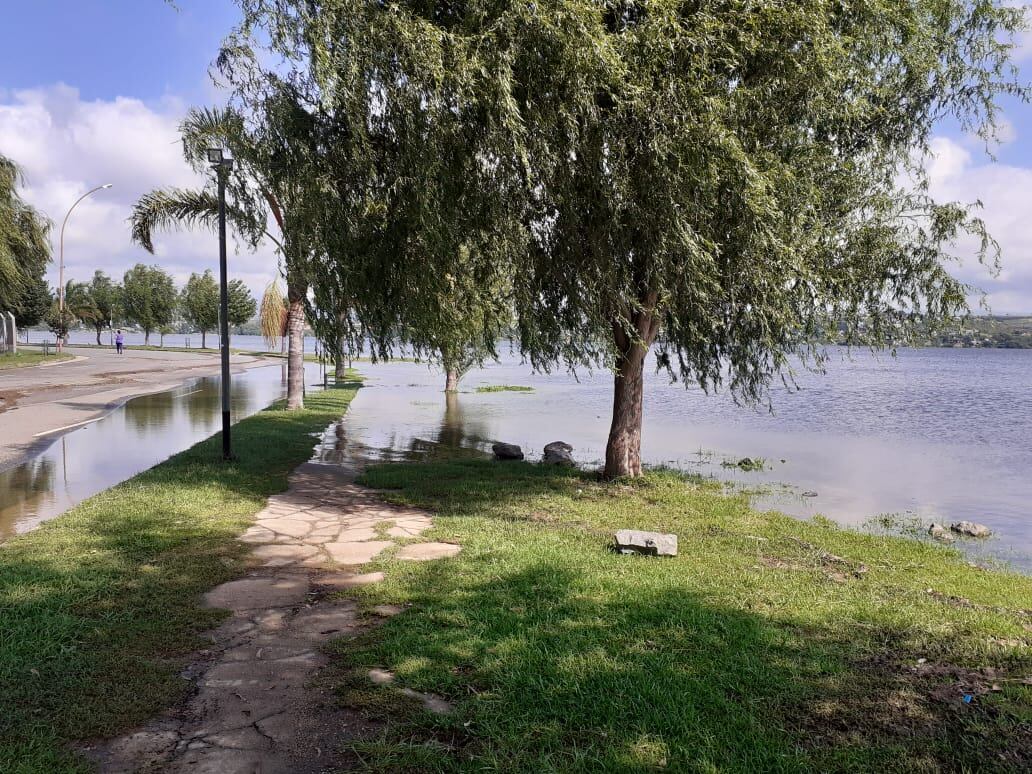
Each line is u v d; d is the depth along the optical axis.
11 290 29.14
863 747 3.33
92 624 4.78
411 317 9.45
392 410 24.38
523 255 9.17
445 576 5.95
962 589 6.59
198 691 3.91
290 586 5.73
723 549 7.47
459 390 34.53
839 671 4.20
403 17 7.60
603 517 8.90
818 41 8.27
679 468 14.26
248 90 9.00
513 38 7.57
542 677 3.97
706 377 12.66
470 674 4.08
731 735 3.42
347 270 8.93
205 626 4.84
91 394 24.98
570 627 4.75
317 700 3.81
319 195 8.49
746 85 9.02
